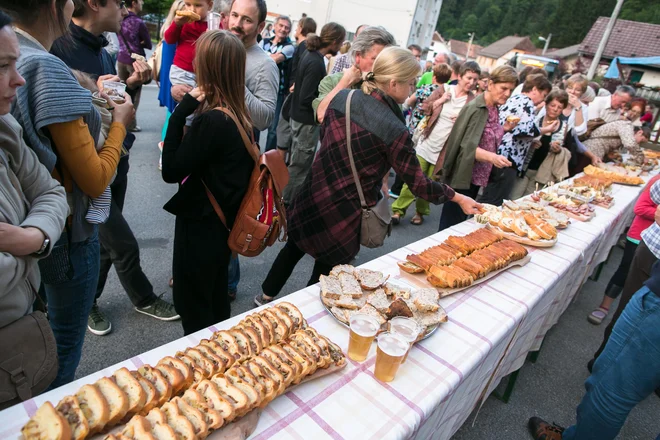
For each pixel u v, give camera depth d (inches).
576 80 163.9
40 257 39.2
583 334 126.0
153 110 271.6
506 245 81.0
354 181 74.8
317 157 79.7
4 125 36.7
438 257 70.9
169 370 36.5
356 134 71.5
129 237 85.7
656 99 529.0
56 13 43.7
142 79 76.2
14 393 36.9
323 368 43.3
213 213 66.8
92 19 61.8
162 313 95.1
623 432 90.4
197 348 40.9
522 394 95.7
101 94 54.2
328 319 53.6
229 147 62.8
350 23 1000.9
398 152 70.5
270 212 67.4
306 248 82.7
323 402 40.5
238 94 63.1
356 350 46.4
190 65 110.3
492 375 68.9
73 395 31.4
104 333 87.6
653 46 896.3
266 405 38.0
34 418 28.6
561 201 121.6
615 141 195.2
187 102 61.6
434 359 49.8
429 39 1363.2
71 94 42.9
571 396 98.3
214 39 58.9
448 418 54.6
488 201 153.9
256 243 68.2
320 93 123.4
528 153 157.5
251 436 35.4
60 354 57.6
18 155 38.5
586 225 109.7
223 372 38.8
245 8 81.4
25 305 39.8
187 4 107.4
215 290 75.4
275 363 40.1
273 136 212.4
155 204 151.2
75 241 51.6
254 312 51.1
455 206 123.3
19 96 40.6
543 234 90.9
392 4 986.1
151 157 193.8
